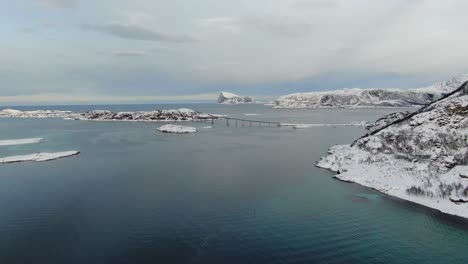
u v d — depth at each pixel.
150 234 39.34
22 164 82.69
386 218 43.88
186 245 36.59
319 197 53.16
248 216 44.91
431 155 61.56
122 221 43.34
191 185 61.16
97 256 34.19
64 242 37.38
